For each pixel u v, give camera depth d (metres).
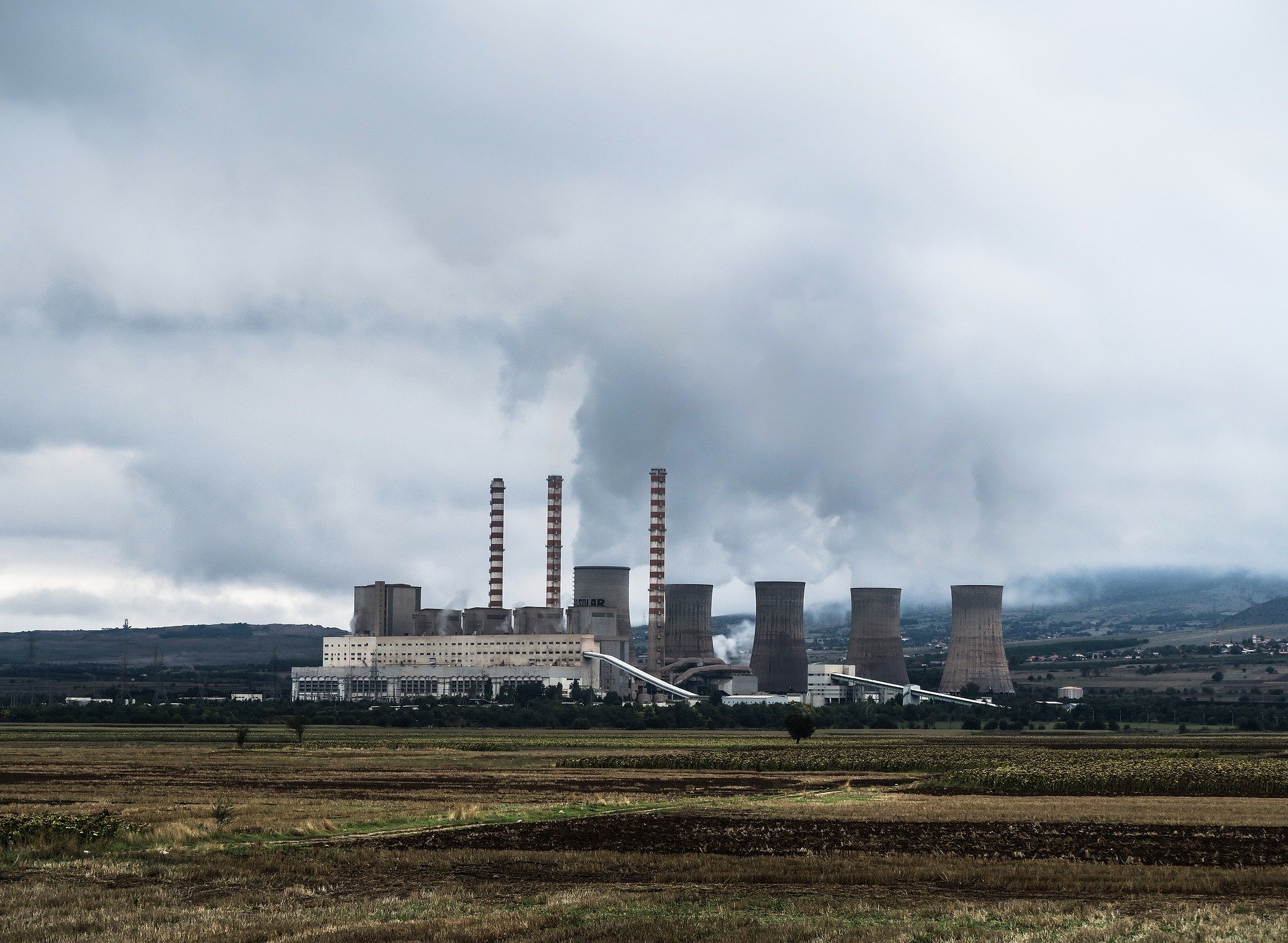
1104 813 133.75
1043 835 116.62
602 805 143.38
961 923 74.31
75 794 155.75
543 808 138.00
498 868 94.56
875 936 70.44
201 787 170.00
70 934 71.56
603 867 94.69
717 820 128.25
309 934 71.19
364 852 99.38
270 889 85.25
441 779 189.62
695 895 83.69
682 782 188.88
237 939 70.00
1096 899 83.88
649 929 72.19
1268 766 197.50
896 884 88.81
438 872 92.75
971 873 91.69
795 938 70.31
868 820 127.94
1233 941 69.44
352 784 177.38
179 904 79.81
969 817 130.00
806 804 146.25
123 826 110.19
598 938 70.38
